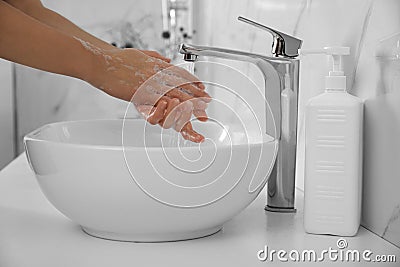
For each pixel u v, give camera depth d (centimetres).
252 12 115
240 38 124
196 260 61
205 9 164
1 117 221
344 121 65
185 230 65
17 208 82
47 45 67
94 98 226
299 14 91
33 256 62
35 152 65
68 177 62
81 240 67
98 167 60
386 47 63
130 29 225
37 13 91
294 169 82
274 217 79
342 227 68
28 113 227
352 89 74
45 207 83
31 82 226
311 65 87
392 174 63
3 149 223
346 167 66
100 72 69
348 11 74
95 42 90
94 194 62
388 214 65
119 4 224
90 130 87
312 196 69
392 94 62
